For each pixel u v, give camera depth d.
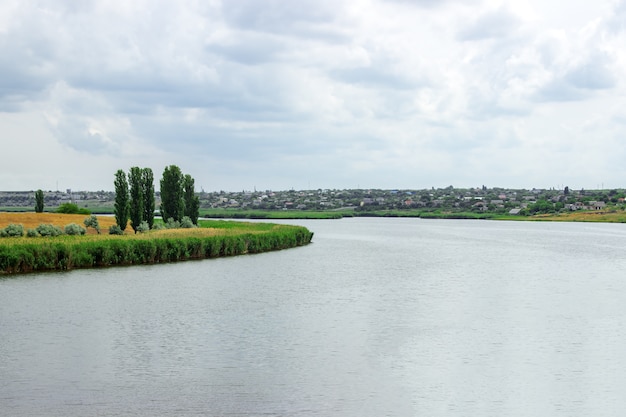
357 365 36.38
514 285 70.94
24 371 35.03
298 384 32.91
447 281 74.19
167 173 122.38
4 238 86.94
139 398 30.73
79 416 28.45
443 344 41.41
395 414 28.91
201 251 97.69
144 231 107.75
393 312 52.81
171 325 46.97
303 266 89.81
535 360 37.72
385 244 142.00
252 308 54.41
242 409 29.34
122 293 61.78
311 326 46.78
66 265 78.69
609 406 30.02
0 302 55.88
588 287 69.62
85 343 41.28
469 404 30.19
